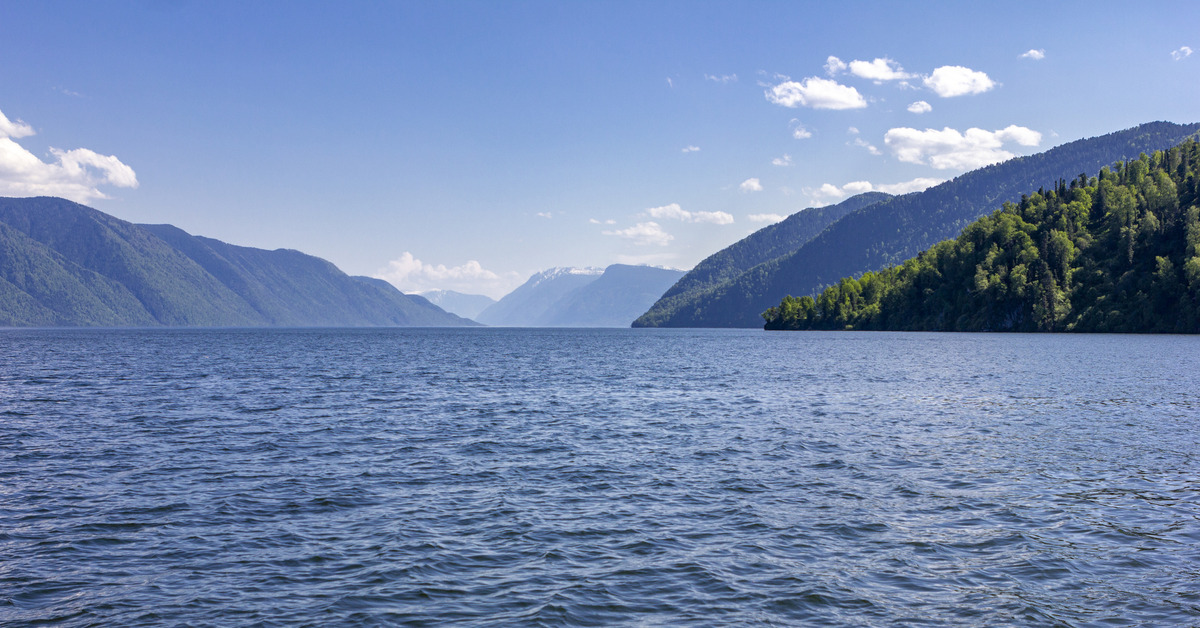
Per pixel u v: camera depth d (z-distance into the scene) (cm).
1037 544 1830
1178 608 1459
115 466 2741
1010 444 3209
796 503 2217
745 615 1419
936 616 1420
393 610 1436
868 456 2942
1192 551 1778
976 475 2592
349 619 1395
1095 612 1441
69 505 2184
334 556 1738
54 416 4075
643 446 3188
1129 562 1705
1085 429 3622
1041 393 5291
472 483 2483
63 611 1431
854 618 1409
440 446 3186
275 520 2038
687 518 2056
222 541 1848
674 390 5662
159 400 4875
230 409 4422
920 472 2642
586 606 1455
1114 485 2438
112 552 1766
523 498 2280
